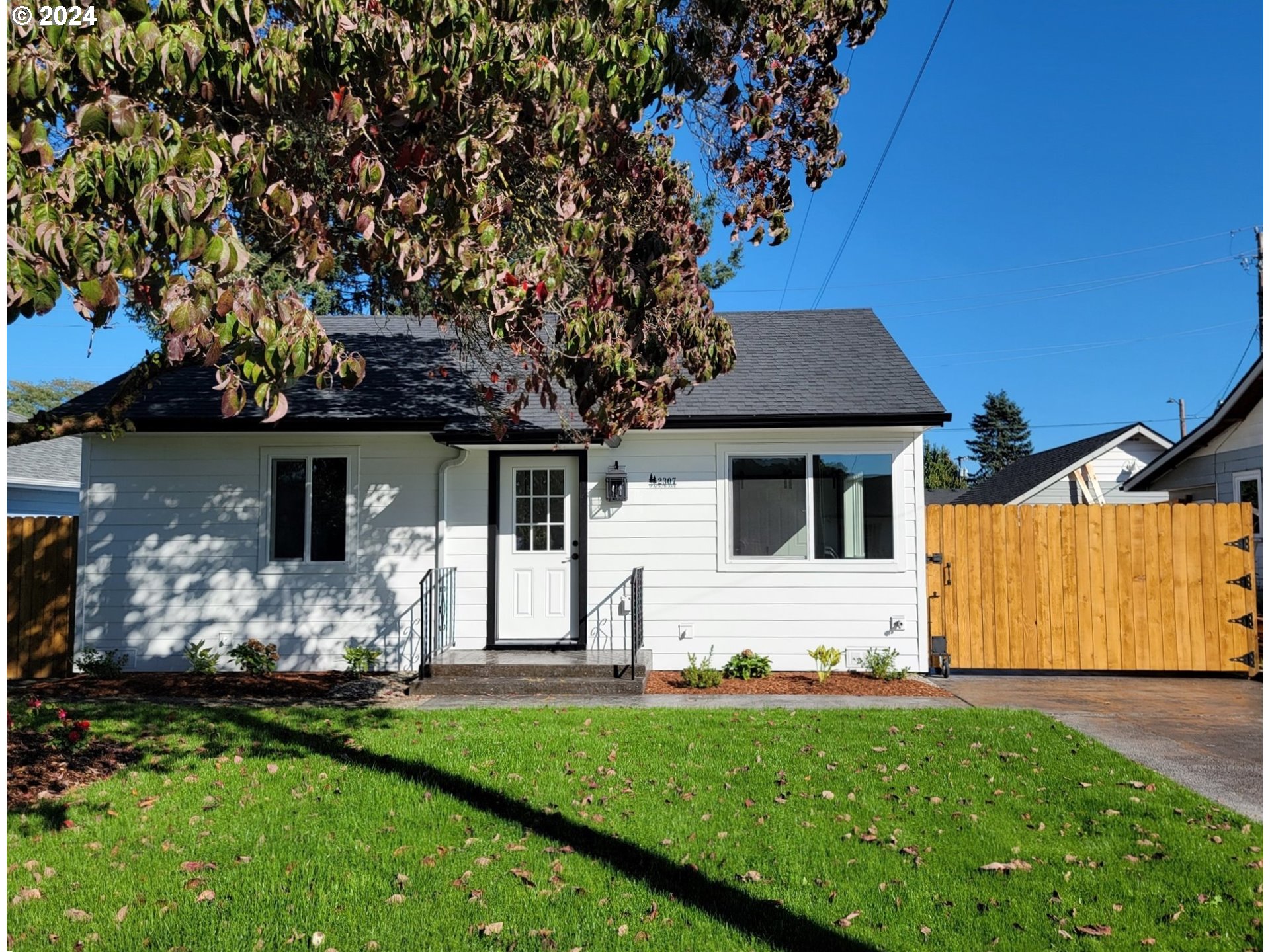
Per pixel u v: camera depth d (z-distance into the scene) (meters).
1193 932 3.56
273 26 4.51
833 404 10.45
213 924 3.65
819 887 4.01
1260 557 12.91
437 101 4.47
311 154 5.11
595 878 4.12
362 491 10.95
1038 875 4.11
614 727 7.25
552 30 4.89
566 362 5.77
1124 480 23.88
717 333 6.29
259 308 3.39
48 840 4.61
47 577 10.89
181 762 6.11
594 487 10.82
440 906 3.82
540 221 5.91
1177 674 10.61
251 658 10.55
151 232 3.19
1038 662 10.59
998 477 32.75
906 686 9.66
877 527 10.60
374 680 10.17
